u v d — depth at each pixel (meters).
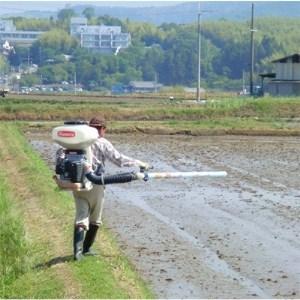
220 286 23.52
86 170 22.80
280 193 41.16
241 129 82.12
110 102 120.12
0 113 95.69
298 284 23.84
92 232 24.19
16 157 51.06
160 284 23.56
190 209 36.41
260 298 22.38
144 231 31.17
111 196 40.09
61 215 30.52
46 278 22.08
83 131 22.59
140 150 64.25
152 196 40.16
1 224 25.09
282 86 145.62
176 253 27.42
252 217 34.38
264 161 56.34
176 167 52.25
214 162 55.53
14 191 37.44
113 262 24.44
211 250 27.98
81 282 21.31
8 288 21.45
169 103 116.81
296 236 30.45
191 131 81.62
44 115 96.12
